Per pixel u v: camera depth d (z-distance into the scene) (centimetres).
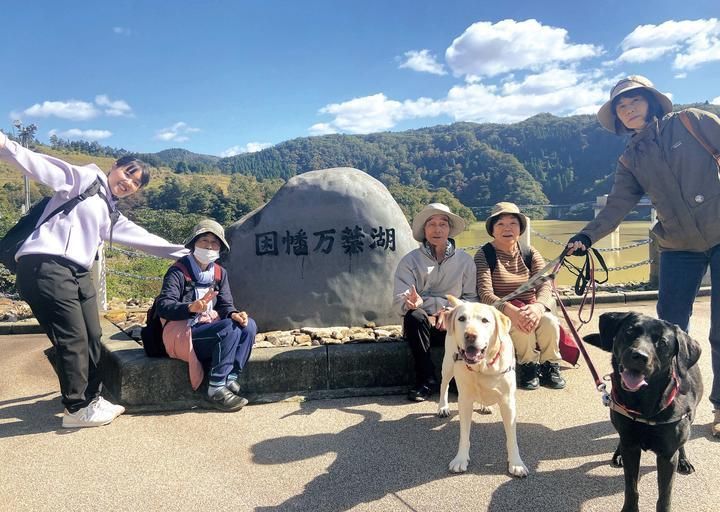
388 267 595
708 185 345
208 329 418
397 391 453
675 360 254
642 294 859
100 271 758
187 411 420
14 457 341
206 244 434
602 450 338
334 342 500
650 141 364
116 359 438
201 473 317
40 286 362
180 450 349
